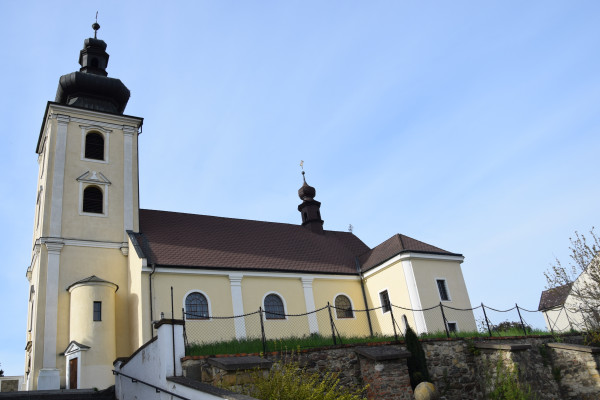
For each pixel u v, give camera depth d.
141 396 13.84
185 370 12.41
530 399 16.78
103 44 31.61
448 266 27.62
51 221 24.31
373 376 15.05
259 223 32.69
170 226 28.06
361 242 35.53
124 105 30.77
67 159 26.23
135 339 22.25
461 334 19.61
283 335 25.05
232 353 14.22
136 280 23.14
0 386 27.39
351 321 27.64
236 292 24.73
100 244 24.91
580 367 18.69
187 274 23.81
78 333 21.81
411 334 16.80
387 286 27.52
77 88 28.80
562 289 25.42
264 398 11.16
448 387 16.98
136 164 28.31
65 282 23.38
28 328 25.91
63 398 16.22
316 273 27.88
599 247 24.89
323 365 15.04
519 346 17.39
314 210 35.62
